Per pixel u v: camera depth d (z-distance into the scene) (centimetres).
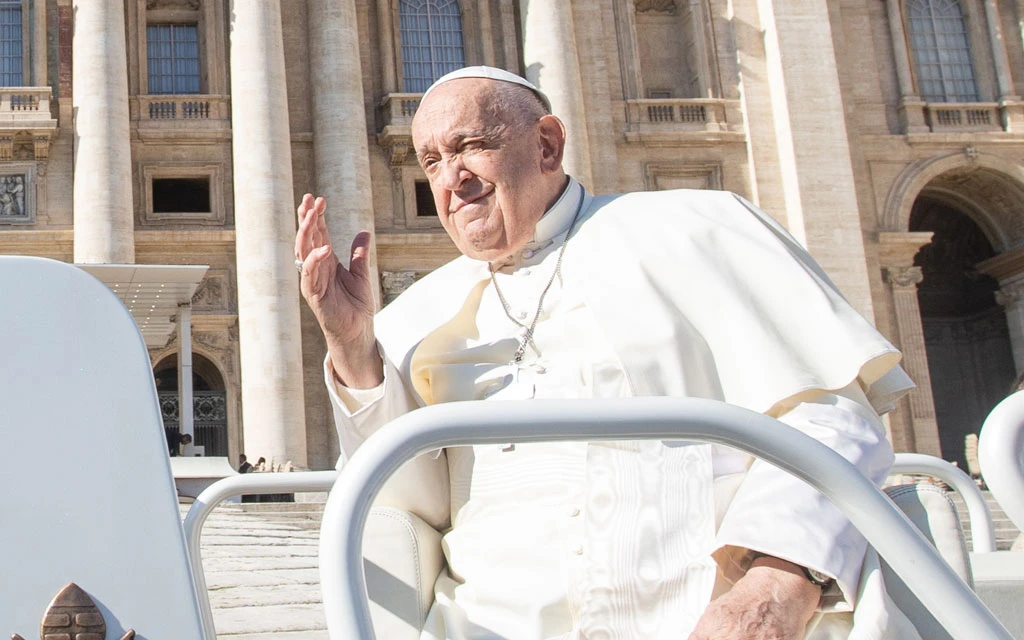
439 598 293
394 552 295
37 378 193
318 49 3744
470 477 304
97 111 3488
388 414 307
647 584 269
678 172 4006
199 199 4016
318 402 3594
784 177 3972
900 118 4175
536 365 315
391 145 3812
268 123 3531
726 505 279
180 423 2997
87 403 193
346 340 298
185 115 3778
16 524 185
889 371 304
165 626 183
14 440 189
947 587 200
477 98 328
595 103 3953
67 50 3712
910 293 4028
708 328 295
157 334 3403
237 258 3547
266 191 3484
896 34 4225
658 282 303
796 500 244
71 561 184
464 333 332
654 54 4153
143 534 187
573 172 3706
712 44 4097
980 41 4291
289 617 904
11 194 3584
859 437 267
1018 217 4384
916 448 3906
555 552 282
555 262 327
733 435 204
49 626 180
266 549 1519
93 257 3400
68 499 187
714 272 298
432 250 3803
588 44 3997
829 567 235
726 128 4034
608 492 279
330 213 3634
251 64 3572
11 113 3575
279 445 3322
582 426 200
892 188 4103
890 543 202
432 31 4016
